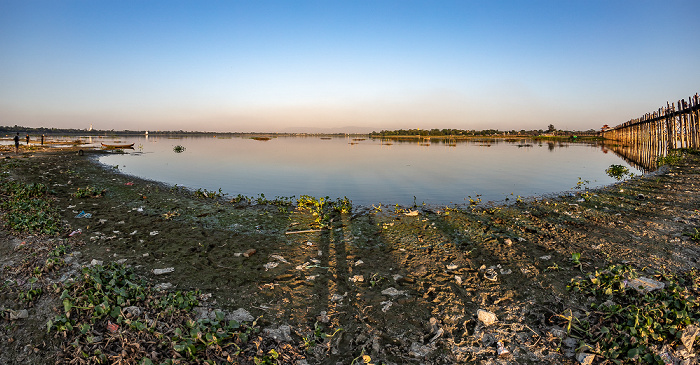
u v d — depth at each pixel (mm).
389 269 7605
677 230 9172
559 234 9516
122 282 6414
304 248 8953
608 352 4547
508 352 4812
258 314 5867
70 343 4797
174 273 7316
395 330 5445
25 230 9219
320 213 12531
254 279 7121
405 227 10766
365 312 5930
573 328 5238
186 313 5613
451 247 8852
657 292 5758
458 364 4672
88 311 5383
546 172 23984
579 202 13500
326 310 6012
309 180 20750
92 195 14969
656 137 33688
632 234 9125
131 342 4820
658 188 15203
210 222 11312
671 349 4492
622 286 5891
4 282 6316
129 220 11312
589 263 7363
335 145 66312
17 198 12859
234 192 16953
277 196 15828
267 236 9922
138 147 54844
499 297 6234
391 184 19156
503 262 7719
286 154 41781
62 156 31891
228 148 55031
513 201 14531
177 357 4578
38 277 6523
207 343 4785
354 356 4898
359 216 12250
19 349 4723
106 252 8312
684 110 26703
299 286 6844
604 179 20453
